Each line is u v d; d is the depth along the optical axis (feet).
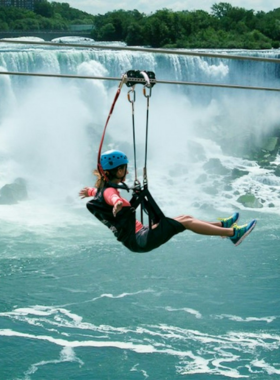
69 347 77.61
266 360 74.74
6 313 86.33
